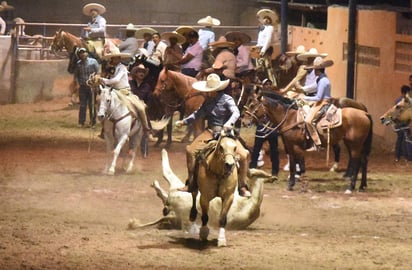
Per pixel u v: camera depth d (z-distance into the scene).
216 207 26.22
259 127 36.28
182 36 44.81
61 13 75.00
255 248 24.06
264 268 21.78
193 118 25.73
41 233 25.31
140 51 47.50
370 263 22.61
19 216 28.19
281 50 56.69
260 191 26.91
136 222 26.39
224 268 21.73
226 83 25.45
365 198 33.31
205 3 74.69
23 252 22.86
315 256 23.22
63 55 63.28
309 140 34.03
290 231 26.97
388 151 45.94
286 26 56.53
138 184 34.69
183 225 26.20
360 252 23.84
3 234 25.03
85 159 40.41
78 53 50.25
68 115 55.22
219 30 72.69
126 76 36.97
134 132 36.75
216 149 23.81
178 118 54.25
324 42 55.41
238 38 43.47
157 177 36.28
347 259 23.00
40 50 61.81
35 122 52.31
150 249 23.64
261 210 30.47
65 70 62.16
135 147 37.19
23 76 60.12
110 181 35.12
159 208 30.27
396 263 22.69
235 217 26.56
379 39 48.91
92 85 36.25
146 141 40.66
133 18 76.81
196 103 40.22
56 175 36.25
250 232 26.52
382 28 48.66
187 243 24.61
